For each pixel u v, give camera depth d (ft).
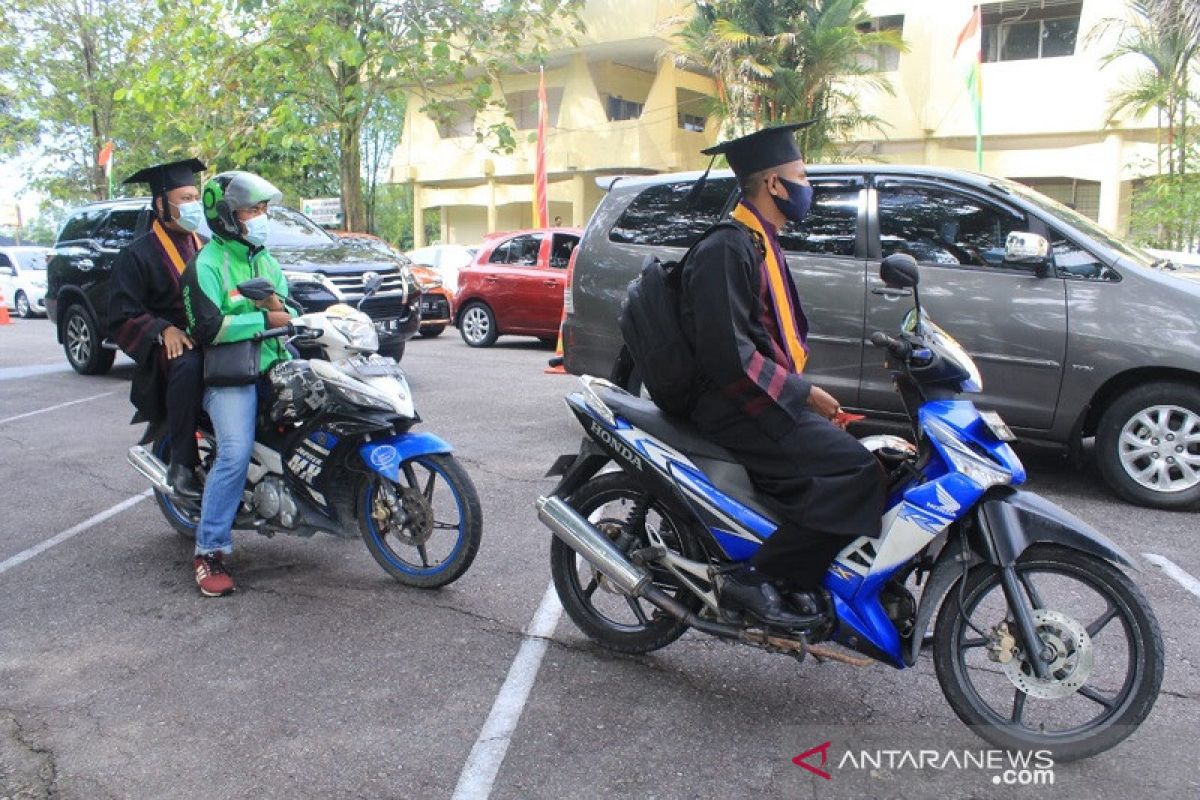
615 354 22.44
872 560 10.24
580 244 23.24
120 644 12.86
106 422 27.32
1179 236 50.85
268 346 14.93
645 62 82.53
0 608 14.12
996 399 19.24
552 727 10.67
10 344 50.60
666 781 9.62
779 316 10.61
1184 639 12.62
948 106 69.15
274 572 15.53
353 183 60.95
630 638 12.30
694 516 11.00
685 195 22.06
